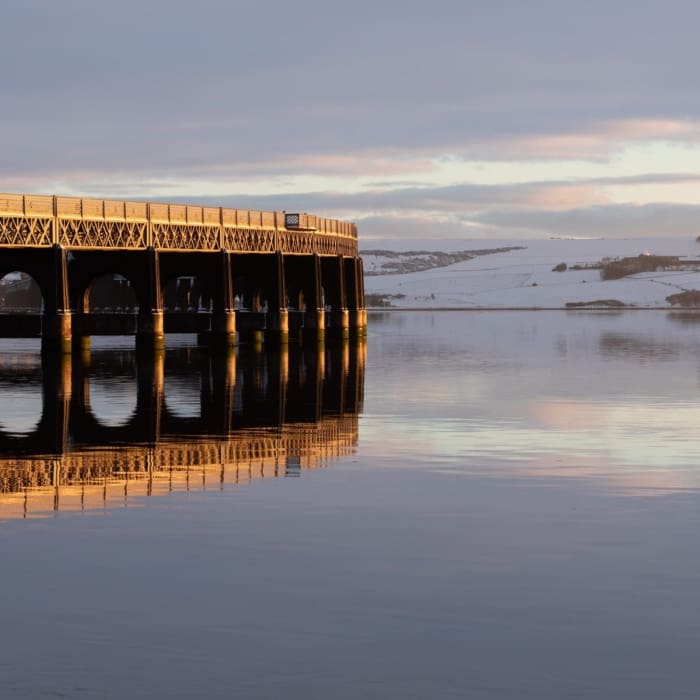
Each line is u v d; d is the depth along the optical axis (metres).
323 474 43.59
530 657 23.31
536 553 31.02
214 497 38.75
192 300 190.50
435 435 55.25
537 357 120.38
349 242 174.38
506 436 54.84
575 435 55.22
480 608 26.25
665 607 26.28
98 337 167.38
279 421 61.25
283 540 32.44
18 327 112.31
